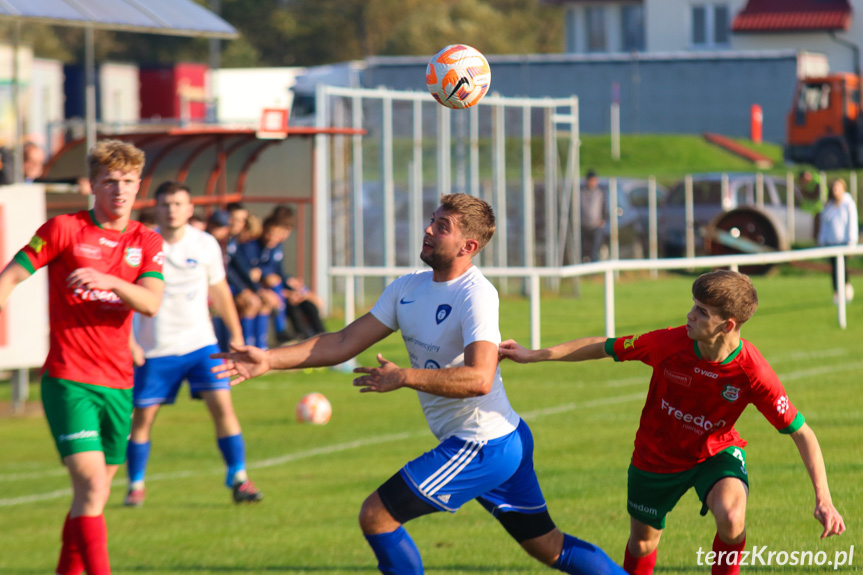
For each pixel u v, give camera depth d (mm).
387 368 15766
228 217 43156
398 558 16344
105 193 19922
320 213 63906
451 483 16312
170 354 27875
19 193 41281
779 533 22125
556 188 76688
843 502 24188
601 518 24406
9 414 42500
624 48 187750
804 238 95062
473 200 16672
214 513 27203
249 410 41719
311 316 50500
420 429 36906
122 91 144875
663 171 135000
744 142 149500
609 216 91750
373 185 68625
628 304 71625
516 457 16641
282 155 61500
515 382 45219
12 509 28781
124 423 20469
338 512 26766
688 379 16375
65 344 19766
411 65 149000
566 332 57875
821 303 68125
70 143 54344
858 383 40219
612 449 31828
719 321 15703
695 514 25000
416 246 69250
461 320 16391
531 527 17031
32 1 40969
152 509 27844
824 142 131000
